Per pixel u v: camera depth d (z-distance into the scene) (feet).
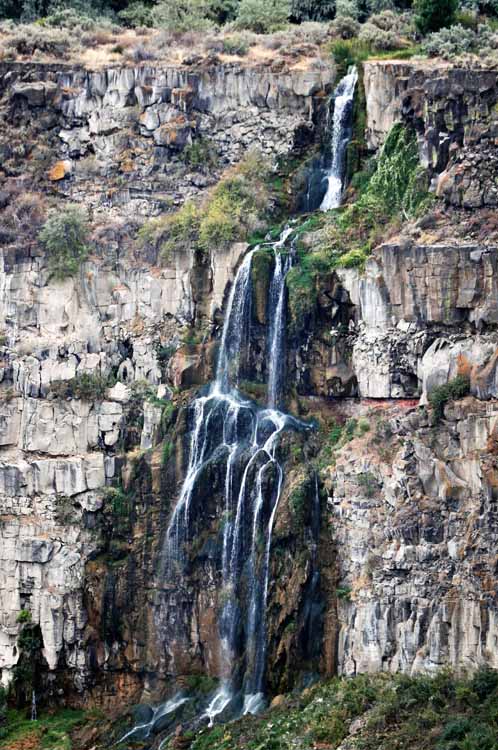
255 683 511.81
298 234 554.05
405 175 552.00
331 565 508.12
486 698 453.99
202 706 515.09
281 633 505.66
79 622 535.60
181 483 537.24
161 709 522.06
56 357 558.97
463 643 477.36
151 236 569.23
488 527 474.90
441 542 487.20
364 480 506.07
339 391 534.37
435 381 502.79
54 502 545.03
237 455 529.45
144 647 532.73
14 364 561.02
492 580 470.80
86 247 573.33
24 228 579.89
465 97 541.75
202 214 567.59
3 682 537.24
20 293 569.23
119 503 540.93
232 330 549.95
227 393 546.26
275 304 543.80
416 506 491.72
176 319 561.02
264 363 544.21
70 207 577.84
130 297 568.00
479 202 529.86
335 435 527.40
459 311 511.81
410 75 574.56
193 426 540.52
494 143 535.60
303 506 510.58
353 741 451.53
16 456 554.05
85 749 510.17
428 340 516.32
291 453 522.88
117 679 535.60
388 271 522.88
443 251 512.22
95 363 559.38
